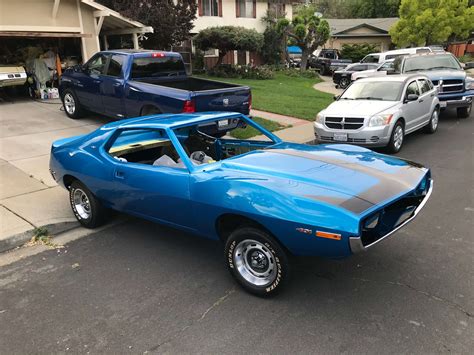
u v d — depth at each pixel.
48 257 4.64
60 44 16.05
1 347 3.16
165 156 4.70
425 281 3.85
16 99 13.84
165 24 17.73
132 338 3.21
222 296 3.73
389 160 4.28
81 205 5.38
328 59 33.75
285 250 3.44
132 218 5.63
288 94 18.27
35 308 3.65
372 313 3.40
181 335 3.22
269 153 4.32
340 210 3.12
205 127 5.00
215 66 26.27
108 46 19.12
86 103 10.53
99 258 4.55
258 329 3.25
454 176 7.03
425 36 34.22
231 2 28.52
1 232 5.01
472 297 3.58
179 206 4.02
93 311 3.57
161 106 8.34
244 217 3.52
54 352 3.08
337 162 4.05
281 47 31.23
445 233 4.84
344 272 4.04
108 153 4.82
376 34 43.69
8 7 13.05
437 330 3.16
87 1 14.41
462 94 12.01
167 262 4.40
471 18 34.72
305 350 3.00
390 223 3.64
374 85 9.64
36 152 8.30
